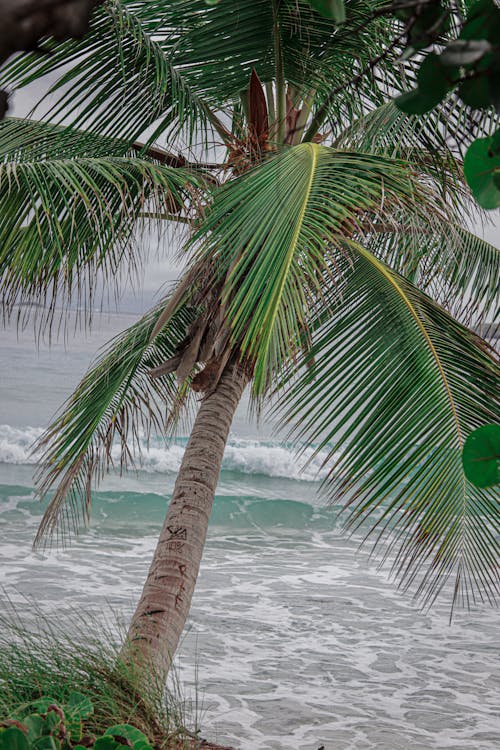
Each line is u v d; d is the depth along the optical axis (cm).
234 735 922
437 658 1268
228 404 718
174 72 727
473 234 898
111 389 755
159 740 502
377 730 981
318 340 605
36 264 639
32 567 1623
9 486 2441
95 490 2438
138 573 1650
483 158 117
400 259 849
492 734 990
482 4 107
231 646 1268
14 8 77
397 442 546
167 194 650
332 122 788
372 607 1520
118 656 581
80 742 296
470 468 115
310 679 1149
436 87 108
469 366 572
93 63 697
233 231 566
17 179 560
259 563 1833
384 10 114
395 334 589
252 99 708
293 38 713
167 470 2830
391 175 591
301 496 2644
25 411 3666
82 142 738
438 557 530
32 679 525
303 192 554
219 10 693
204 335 694
